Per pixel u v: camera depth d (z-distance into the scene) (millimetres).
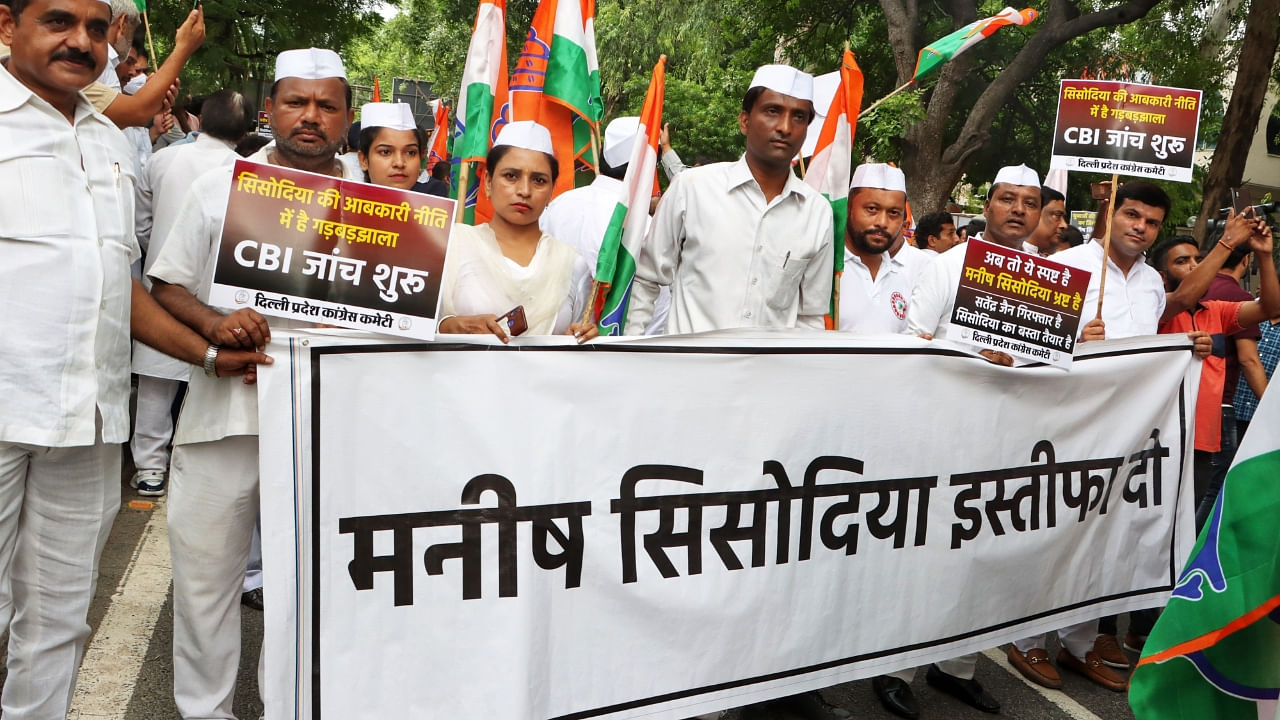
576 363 2945
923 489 3607
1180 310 4695
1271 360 5684
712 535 3176
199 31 4121
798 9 19844
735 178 3604
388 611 2748
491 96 3611
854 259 4262
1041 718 4070
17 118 2605
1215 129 20578
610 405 2994
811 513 3369
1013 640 3912
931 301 4023
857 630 3498
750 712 3846
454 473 2801
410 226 2672
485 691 2811
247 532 3064
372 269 2658
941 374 3609
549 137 3105
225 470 2965
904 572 3596
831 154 3883
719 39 25000
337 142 3166
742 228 3588
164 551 4812
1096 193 4625
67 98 2701
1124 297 4559
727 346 3168
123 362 2826
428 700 2779
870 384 3455
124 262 2785
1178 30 18391
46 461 2732
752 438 3230
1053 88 20156
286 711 2670
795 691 3371
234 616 3100
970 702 4090
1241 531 2639
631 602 3041
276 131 3111
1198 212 18125
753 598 3252
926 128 16750
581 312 3307
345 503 2711
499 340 2848
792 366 3291
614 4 26656
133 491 5605
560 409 2928
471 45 3629
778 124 3496
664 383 3070
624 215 3234
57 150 2652
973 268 3590
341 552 2711
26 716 2842
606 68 26734
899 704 3928
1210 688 2684
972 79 19656
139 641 3898
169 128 5980
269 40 19594
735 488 3207
